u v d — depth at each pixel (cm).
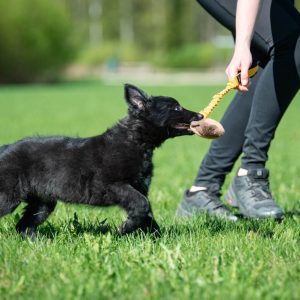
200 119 823
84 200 791
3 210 789
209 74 9956
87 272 612
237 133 937
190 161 1848
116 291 560
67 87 7325
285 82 854
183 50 11175
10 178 786
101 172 781
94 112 3844
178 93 5325
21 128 2772
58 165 788
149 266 626
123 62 11831
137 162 798
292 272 603
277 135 2667
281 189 1247
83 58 11475
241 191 915
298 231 800
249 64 772
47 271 613
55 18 8031
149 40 12769
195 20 12619
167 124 824
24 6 7762
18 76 8112
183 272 603
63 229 814
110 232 802
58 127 2856
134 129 814
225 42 10538
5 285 584
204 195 952
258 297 536
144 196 779
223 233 793
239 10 796
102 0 14512
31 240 768
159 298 539
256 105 878
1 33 7681
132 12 14300
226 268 616
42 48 7906
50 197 800
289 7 860
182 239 741
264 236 776
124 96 829
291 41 845
